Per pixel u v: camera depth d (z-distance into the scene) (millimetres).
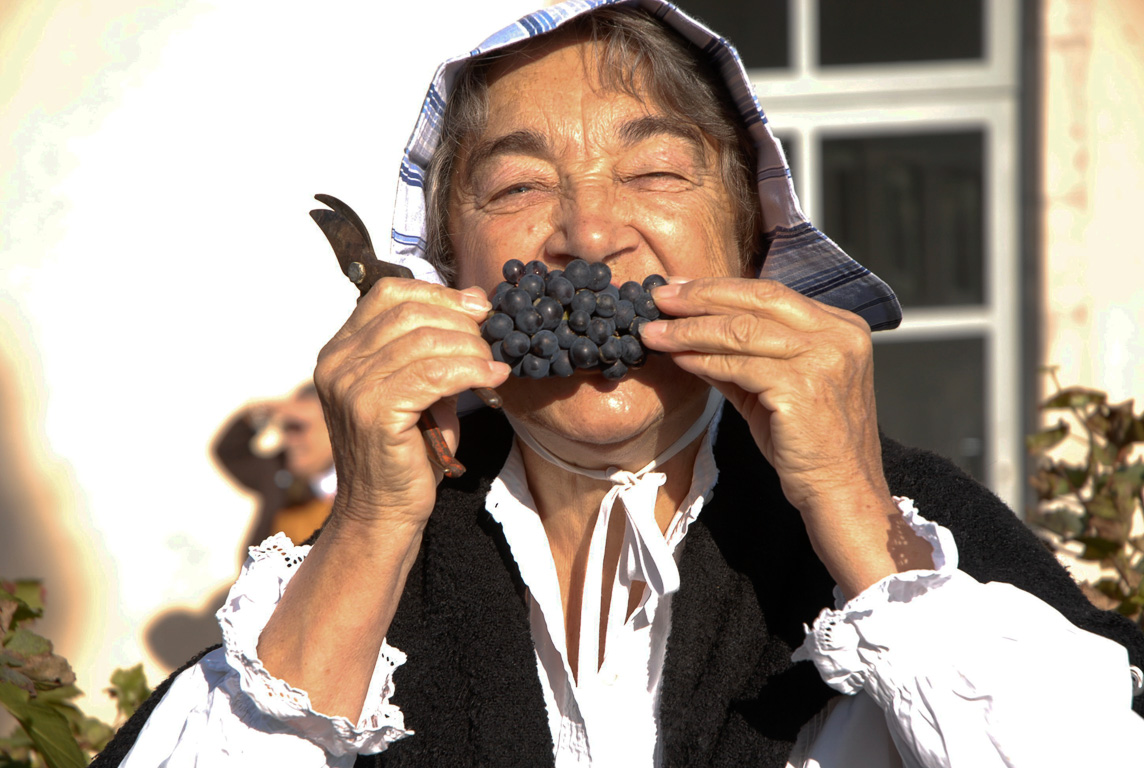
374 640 1235
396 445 1173
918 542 1186
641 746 1356
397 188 1517
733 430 1442
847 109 3781
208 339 3555
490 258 1385
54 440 3527
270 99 3514
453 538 1447
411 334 1174
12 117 3449
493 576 1421
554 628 1394
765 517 1389
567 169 1342
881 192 3807
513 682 1364
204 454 3562
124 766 1295
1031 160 3605
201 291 3545
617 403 1268
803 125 3799
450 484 1501
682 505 1427
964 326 3777
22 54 3439
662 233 1335
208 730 1238
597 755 1356
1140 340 3580
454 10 3525
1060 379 3602
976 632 1143
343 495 1227
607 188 1337
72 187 3482
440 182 1498
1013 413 3744
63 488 3533
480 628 1391
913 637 1135
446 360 1158
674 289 1211
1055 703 1103
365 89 3533
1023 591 1258
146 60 3477
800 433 1154
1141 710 1241
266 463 3533
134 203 3506
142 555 3561
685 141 1375
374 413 1162
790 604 1343
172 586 3566
